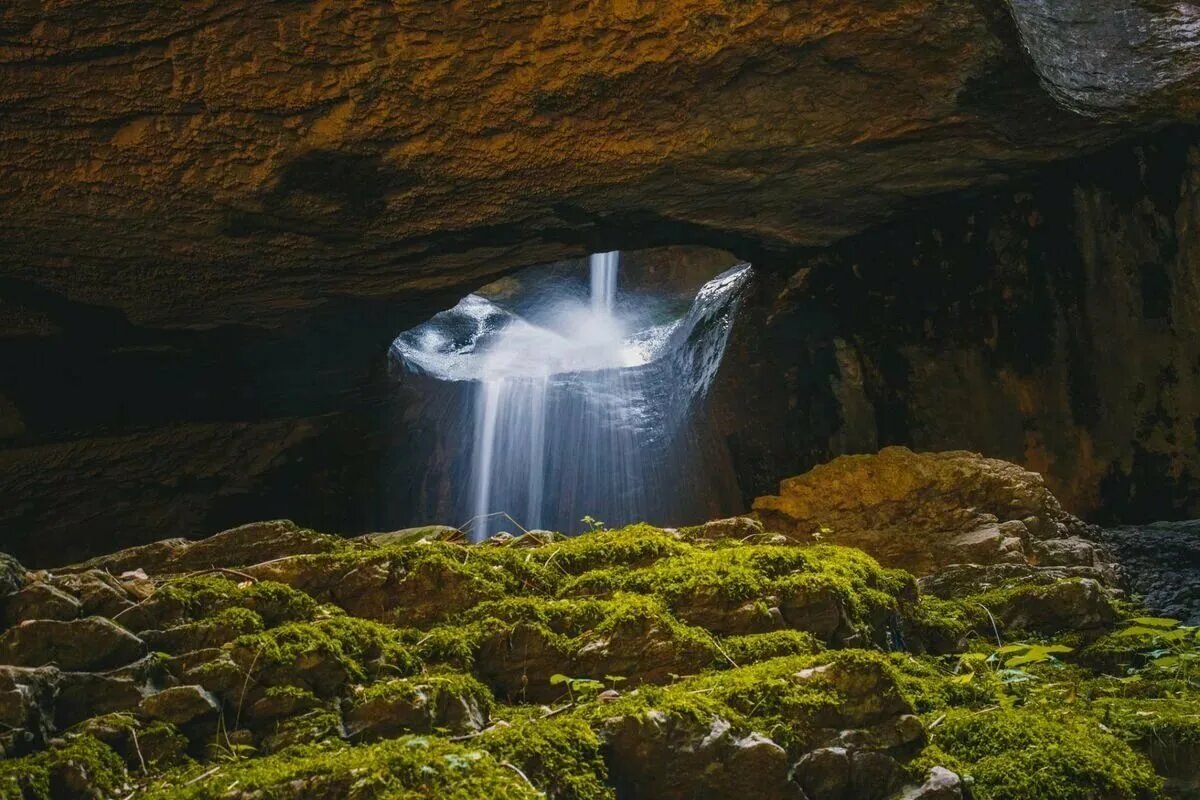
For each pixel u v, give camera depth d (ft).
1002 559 18.37
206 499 39.47
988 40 24.90
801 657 10.52
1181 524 26.08
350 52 23.79
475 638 11.12
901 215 34.88
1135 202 31.71
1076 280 33.27
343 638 10.50
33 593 10.17
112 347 34.83
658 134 26.94
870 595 12.94
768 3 23.43
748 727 9.48
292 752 9.25
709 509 40.34
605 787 8.93
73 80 23.77
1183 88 27.50
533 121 26.00
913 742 9.96
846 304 37.81
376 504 42.39
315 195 27.86
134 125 25.20
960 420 35.70
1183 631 15.48
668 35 23.84
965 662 13.55
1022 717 11.28
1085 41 27.99
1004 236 34.30
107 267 30.32
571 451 43.75
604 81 24.86
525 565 12.48
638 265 55.26
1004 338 34.83
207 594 10.91
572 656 11.12
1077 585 16.20
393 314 36.24
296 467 40.60
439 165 27.17
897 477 20.26
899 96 26.78
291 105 24.85
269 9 22.85
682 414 41.98
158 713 9.52
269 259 31.04
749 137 27.50
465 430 43.68
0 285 30.89
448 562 12.01
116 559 12.76
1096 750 10.66
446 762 8.30
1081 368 33.37
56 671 9.47
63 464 36.94
